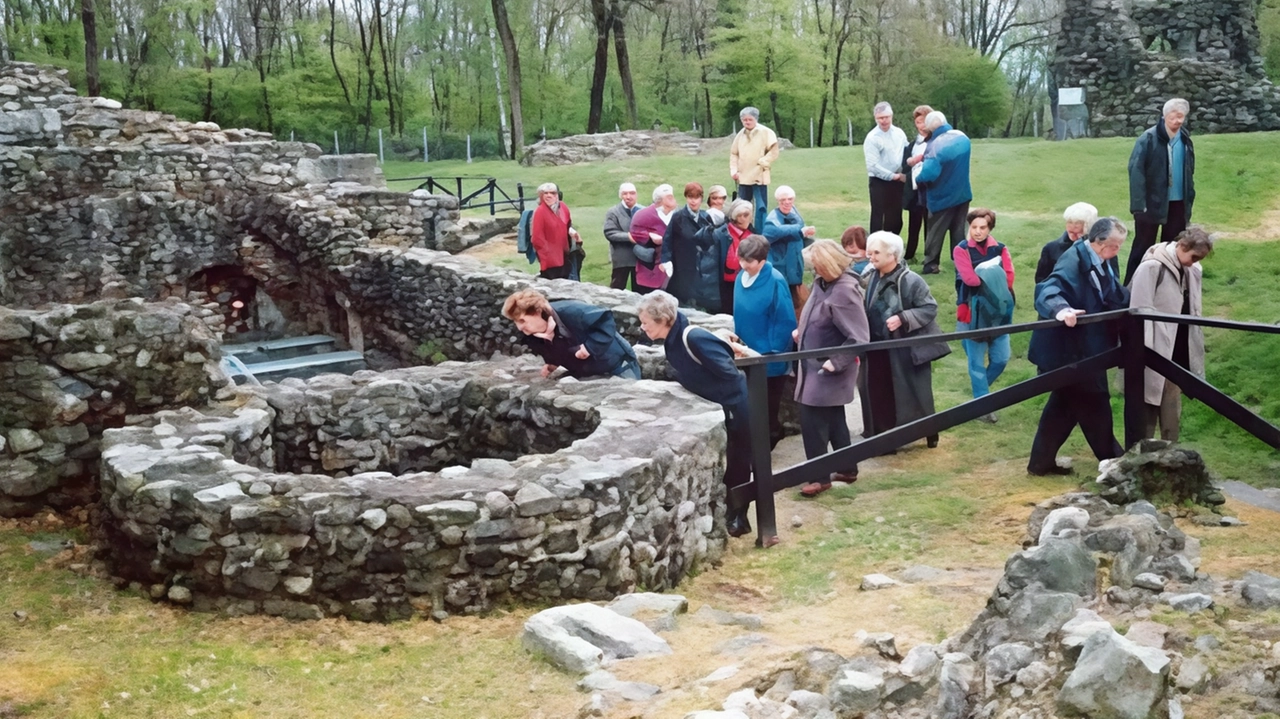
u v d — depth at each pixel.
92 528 6.59
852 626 4.81
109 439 6.38
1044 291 7.16
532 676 4.47
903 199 13.07
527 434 7.44
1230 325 6.30
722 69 47.66
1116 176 17.11
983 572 5.55
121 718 4.19
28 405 6.89
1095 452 7.29
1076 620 3.68
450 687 4.44
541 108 52.28
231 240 17.62
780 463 8.37
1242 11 23.91
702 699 3.83
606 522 5.44
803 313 7.48
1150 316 6.81
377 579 5.31
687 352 6.83
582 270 15.04
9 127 16.53
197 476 5.69
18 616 5.37
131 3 44.31
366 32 54.25
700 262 10.49
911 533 6.47
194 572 5.47
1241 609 4.04
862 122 47.84
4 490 6.84
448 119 53.31
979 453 8.27
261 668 4.70
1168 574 4.46
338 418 7.84
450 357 14.21
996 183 17.19
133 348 7.15
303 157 18.31
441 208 17.64
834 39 46.44
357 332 16.39
